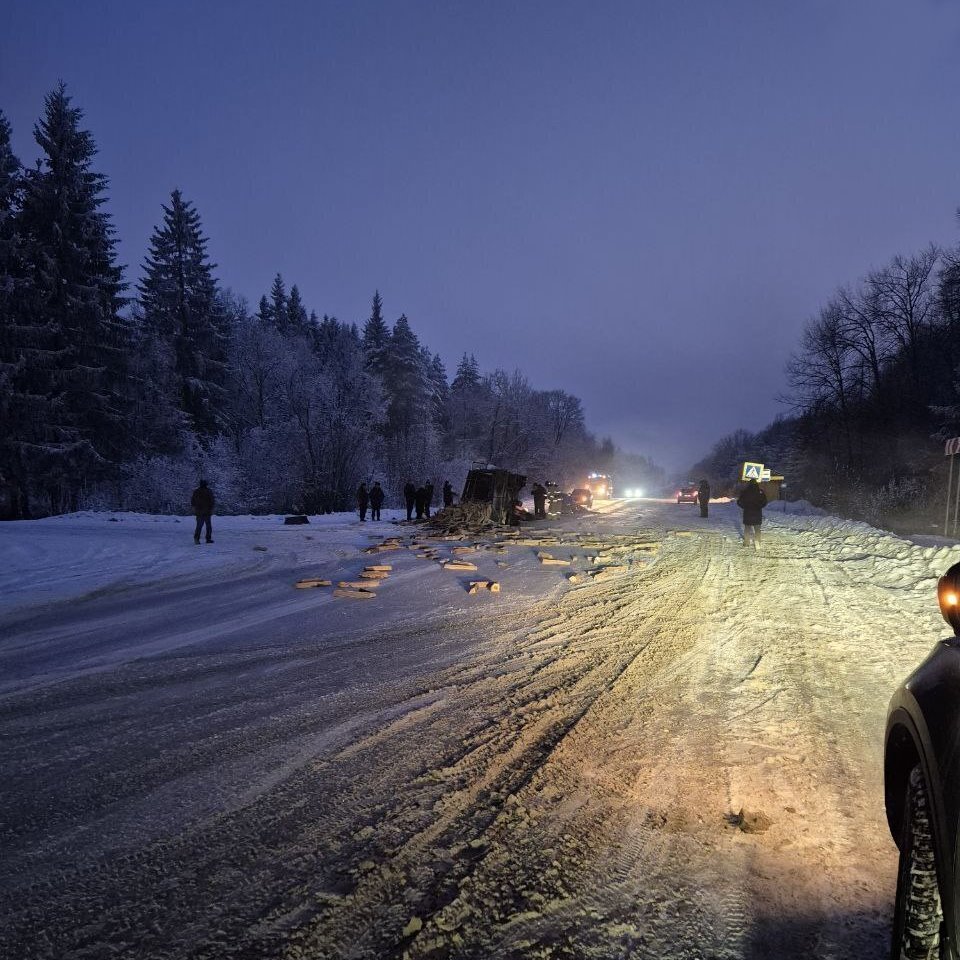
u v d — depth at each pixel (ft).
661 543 61.21
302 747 14.34
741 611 29.89
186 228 163.12
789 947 7.82
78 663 21.09
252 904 8.74
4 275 106.42
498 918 8.43
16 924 8.33
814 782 12.51
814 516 110.42
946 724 6.19
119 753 14.02
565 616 28.78
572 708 16.94
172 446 136.67
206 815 11.27
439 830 10.72
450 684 19.07
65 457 108.17
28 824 10.96
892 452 123.75
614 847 10.16
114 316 122.11
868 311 134.31
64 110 115.96
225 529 73.72
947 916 5.47
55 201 112.57
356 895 8.93
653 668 20.71
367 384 158.92
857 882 9.20
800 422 157.99
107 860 9.86
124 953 7.78
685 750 14.11
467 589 35.50
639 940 8.00
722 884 9.16
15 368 102.58
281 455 146.82
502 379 238.07
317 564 45.21
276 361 170.60
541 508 103.09
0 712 16.57
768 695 17.92
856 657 21.93
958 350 114.83
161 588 35.24
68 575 38.73
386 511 138.21
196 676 19.77
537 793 12.07
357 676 19.86
